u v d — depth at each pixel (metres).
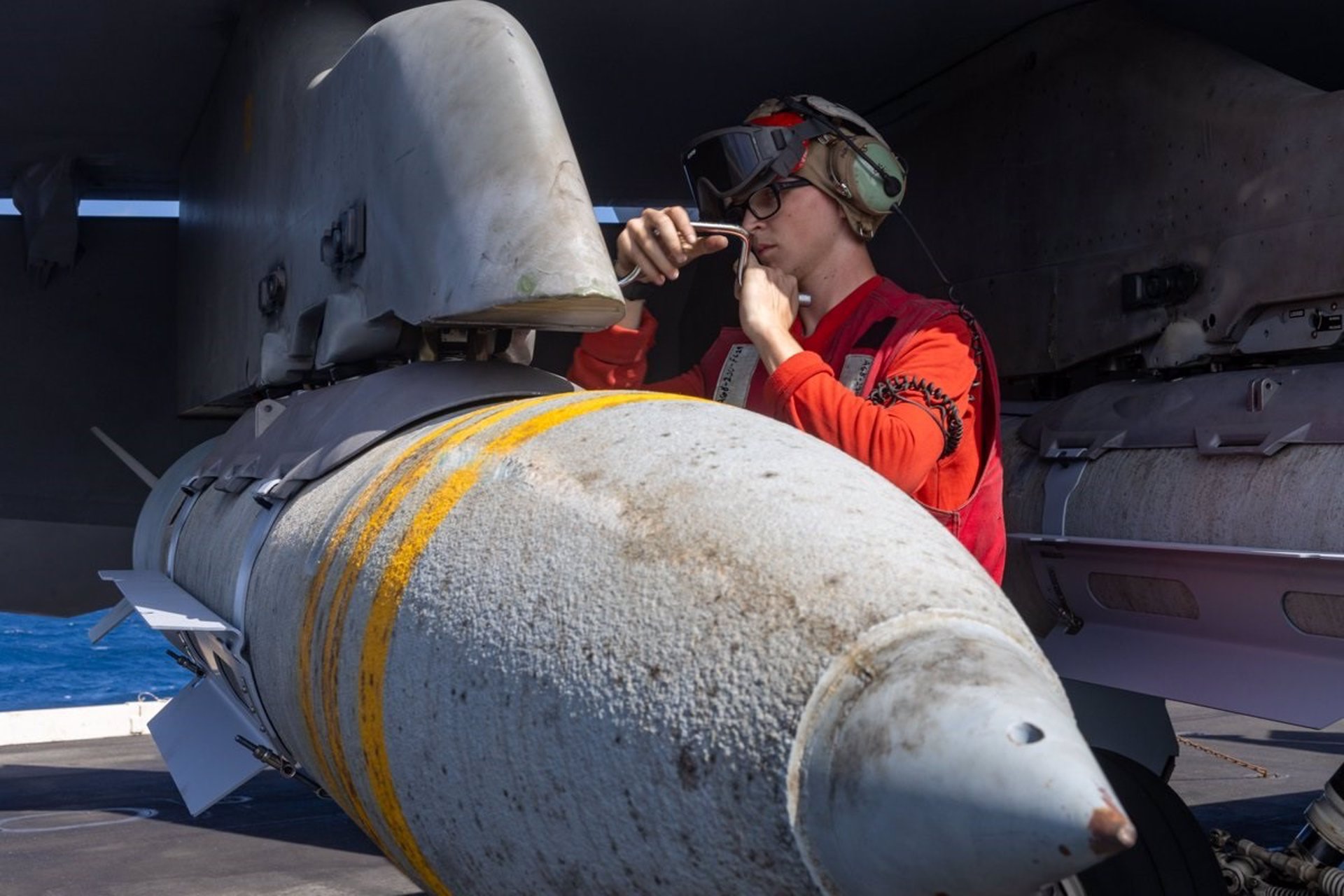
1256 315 3.53
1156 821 2.63
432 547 1.30
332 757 1.46
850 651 0.98
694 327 5.56
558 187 1.90
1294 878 2.82
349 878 5.11
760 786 0.96
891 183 1.98
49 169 5.19
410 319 2.08
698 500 1.15
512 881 1.16
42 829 6.16
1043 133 4.19
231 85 3.71
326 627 1.43
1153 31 3.93
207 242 4.03
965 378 1.77
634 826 1.03
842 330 1.94
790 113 1.98
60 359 5.22
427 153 2.06
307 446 2.08
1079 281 4.04
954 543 1.15
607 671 1.06
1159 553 3.04
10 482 5.12
